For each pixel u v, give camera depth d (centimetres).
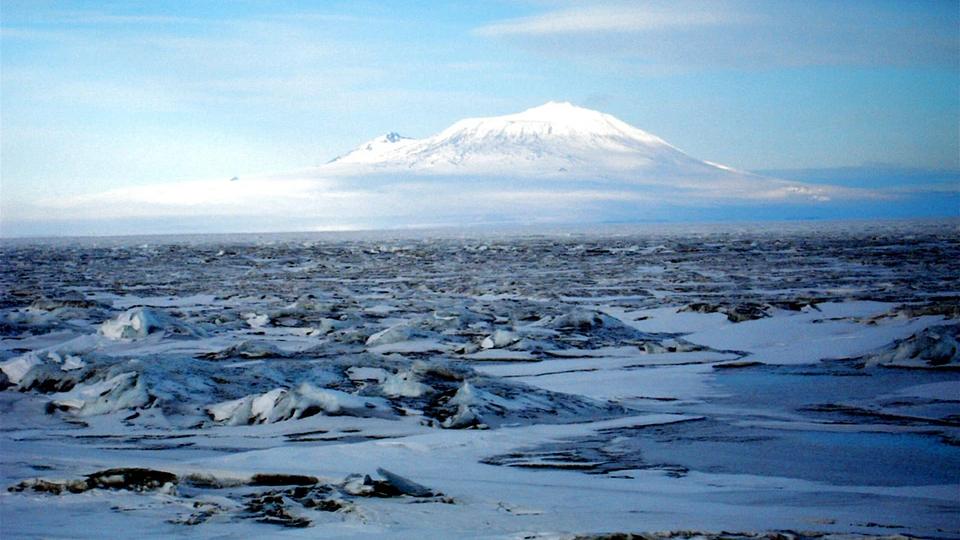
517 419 2053
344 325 3778
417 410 2102
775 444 1802
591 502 1330
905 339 2920
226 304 5147
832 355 3073
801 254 9844
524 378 2716
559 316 3647
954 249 10288
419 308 4509
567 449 1759
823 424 2025
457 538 1110
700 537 1120
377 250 12788
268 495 1318
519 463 1639
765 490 1444
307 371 2375
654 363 3008
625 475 1552
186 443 1844
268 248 14200
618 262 9094
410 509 1255
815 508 1328
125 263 10212
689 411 2202
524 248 12588
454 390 2216
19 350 3347
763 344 3403
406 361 2466
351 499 1305
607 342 3381
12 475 1455
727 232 19188
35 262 10388
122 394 2164
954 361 2778
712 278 6706
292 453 1669
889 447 1784
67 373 2344
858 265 7944
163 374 2261
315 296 5262
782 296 5147
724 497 1392
